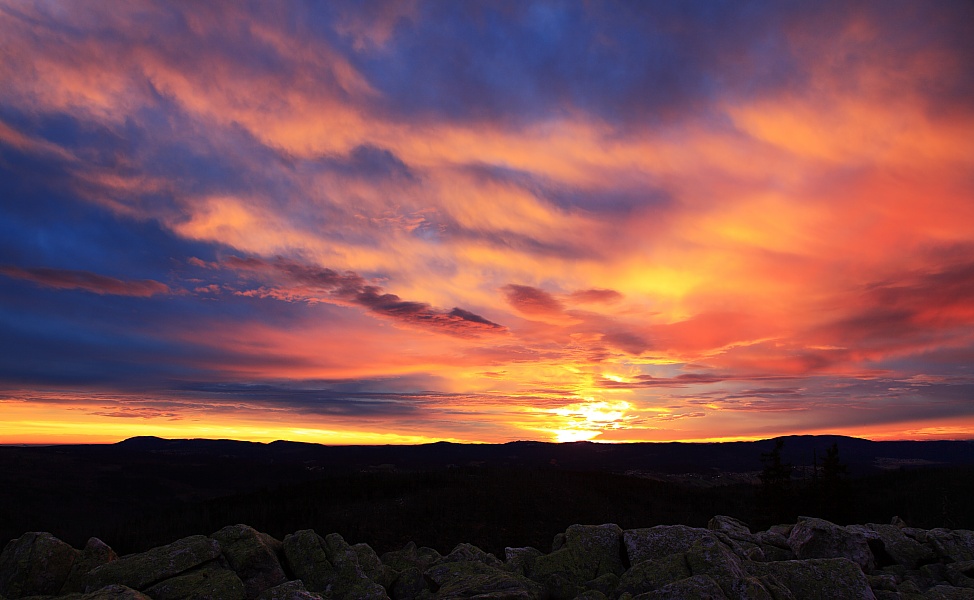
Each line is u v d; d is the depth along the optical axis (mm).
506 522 132750
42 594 16547
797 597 16094
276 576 18250
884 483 139750
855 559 20016
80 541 123750
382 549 118125
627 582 16859
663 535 19656
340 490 155125
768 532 23031
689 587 14516
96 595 14680
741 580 15109
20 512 143750
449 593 17094
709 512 143125
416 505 140625
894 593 16859
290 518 134500
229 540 19344
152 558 17516
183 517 141250
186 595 15992
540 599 17234
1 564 17328
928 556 21016
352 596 17781
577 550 19750
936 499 115625
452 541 123000
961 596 16734
